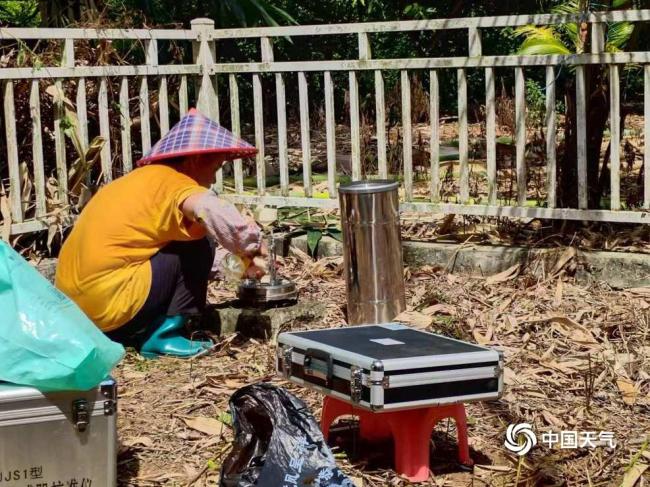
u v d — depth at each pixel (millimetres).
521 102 6293
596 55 6020
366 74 14930
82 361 3232
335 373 3717
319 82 15320
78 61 6953
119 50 8906
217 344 5375
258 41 14672
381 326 4211
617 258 6133
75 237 5242
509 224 6902
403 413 3770
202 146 5211
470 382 3654
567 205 6785
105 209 5176
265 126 14125
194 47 7258
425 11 14969
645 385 4805
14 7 11406
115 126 7172
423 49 15414
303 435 3398
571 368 4984
